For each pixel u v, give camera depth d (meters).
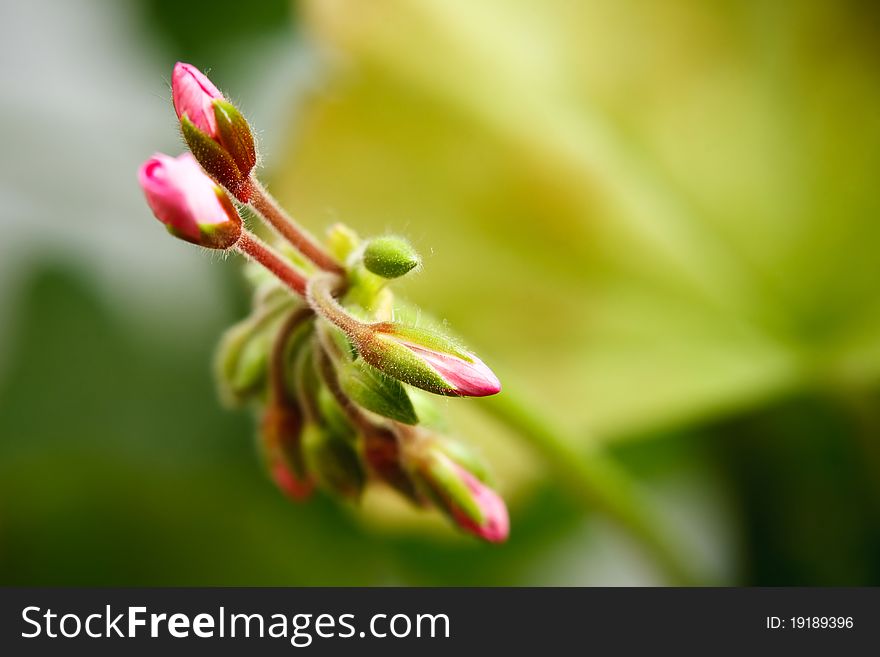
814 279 0.26
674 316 0.26
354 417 0.21
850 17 0.26
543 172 0.26
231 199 0.20
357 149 0.26
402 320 0.21
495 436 0.25
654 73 0.26
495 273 0.26
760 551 0.26
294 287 0.20
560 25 0.26
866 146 0.26
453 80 0.26
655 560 0.24
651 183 0.26
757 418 0.26
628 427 0.26
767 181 0.26
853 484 0.26
